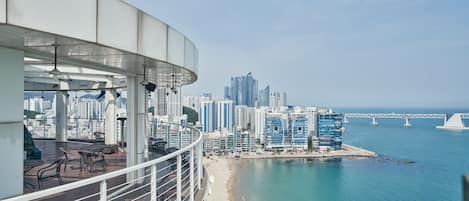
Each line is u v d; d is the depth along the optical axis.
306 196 40.12
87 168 7.73
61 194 5.57
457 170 52.28
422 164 57.38
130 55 4.54
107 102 12.91
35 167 7.77
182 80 9.03
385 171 52.94
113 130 12.81
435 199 38.50
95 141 13.42
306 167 56.75
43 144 12.35
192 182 5.07
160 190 6.21
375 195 40.53
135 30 4.36
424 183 45.22
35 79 10.75
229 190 36.84
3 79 3.62
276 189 41.81
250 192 38.09
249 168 53.44
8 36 3.28
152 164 3.60
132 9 4.29
